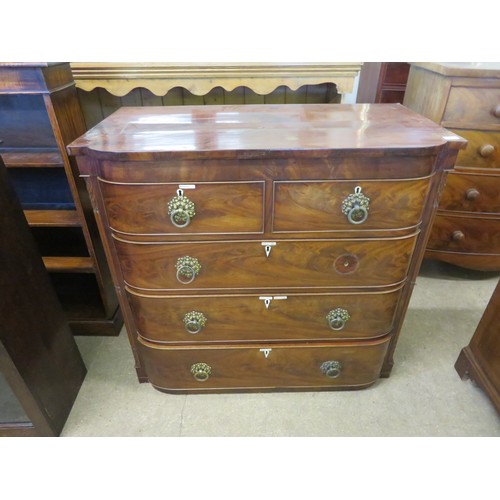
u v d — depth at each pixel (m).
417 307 1.66
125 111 1.14
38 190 1.44
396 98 1.77
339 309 1.07
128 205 0.87
